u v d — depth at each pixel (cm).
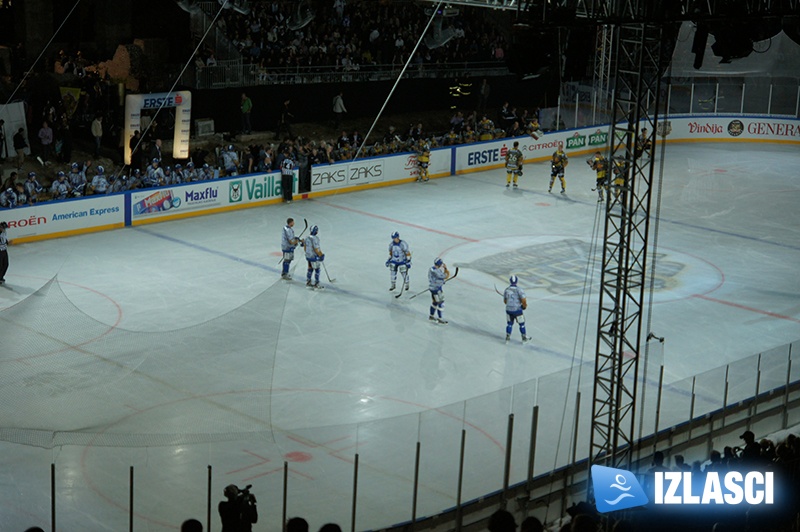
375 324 2559
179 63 4359
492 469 1686
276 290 2717
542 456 1736
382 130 4928
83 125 4016
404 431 1822
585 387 2002
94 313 2544
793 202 4069
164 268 2997
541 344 2445
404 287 2858
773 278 3056
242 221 3606
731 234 3562
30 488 1606
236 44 4541
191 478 1652
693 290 2912
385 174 4244
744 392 2044
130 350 2038
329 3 4966
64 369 1889
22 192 3284
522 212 3844
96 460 1684
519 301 2419
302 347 2362
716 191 4228
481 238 3450
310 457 1745
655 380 2144
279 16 4725
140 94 3869
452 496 1612
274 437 1814
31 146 3928
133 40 4422
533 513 1638
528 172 4591
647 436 1838
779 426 2042
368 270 3039
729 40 1800
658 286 2944
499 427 1820
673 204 3984
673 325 2606
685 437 1888
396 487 1639
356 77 4844
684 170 4650
